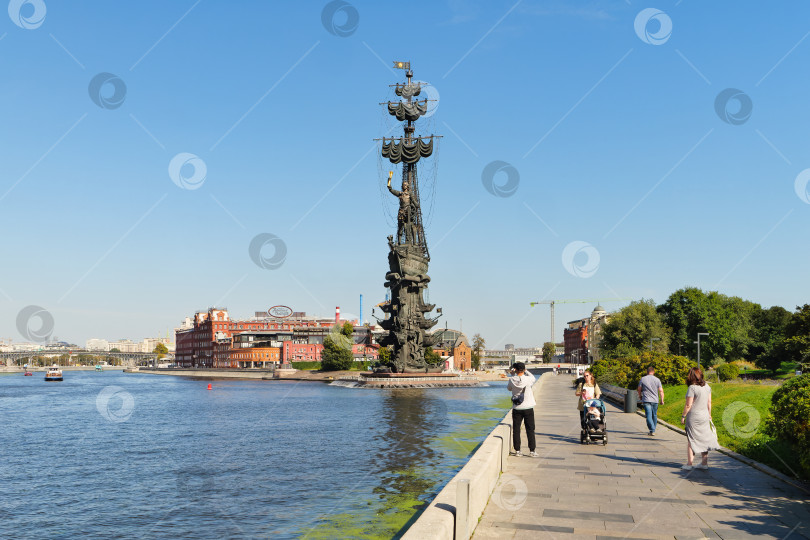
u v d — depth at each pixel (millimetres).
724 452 20484
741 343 129875
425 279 154000
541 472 17609
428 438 50062
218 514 27000
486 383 159125
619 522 12469
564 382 90938
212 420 69750
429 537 9023
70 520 26953
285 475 35000
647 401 26297
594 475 17172
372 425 60906
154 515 27297
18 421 72312
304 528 24172
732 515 12984
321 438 51188
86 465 40938
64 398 116438
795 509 13484
